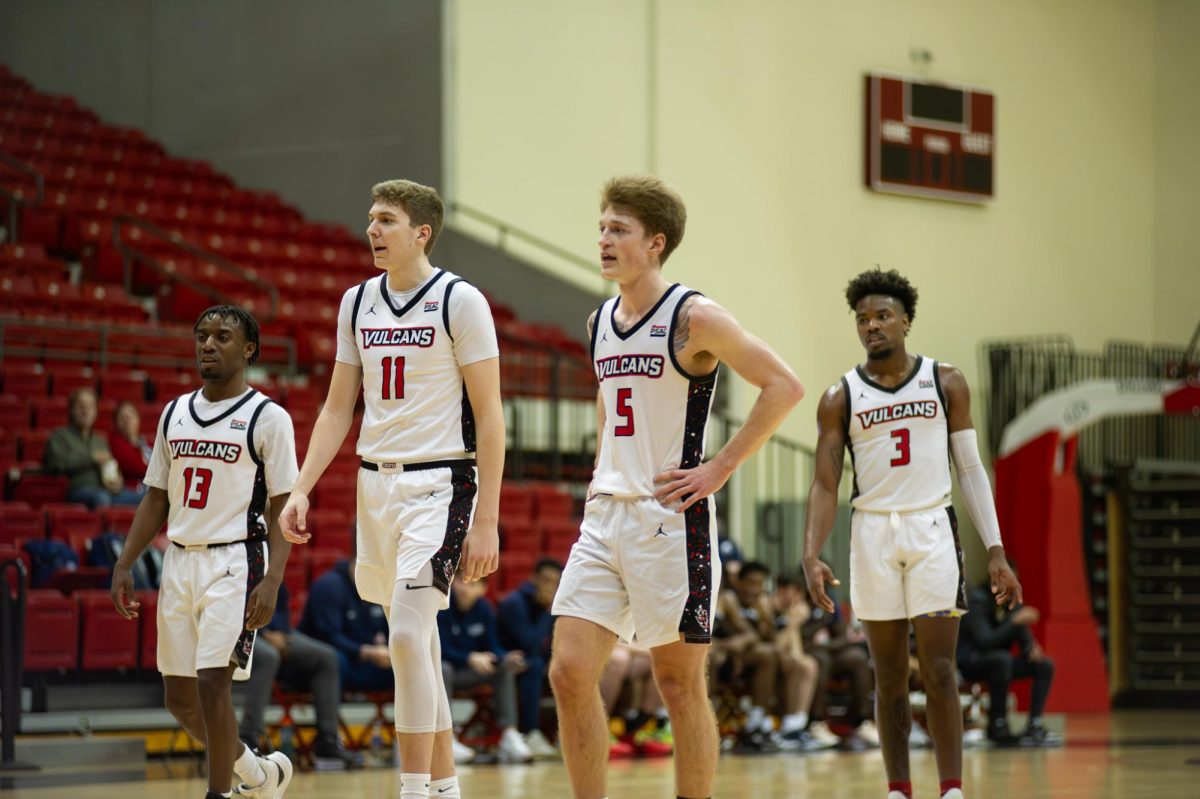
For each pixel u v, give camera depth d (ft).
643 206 26.16
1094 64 113.50
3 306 77.77
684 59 98.02
